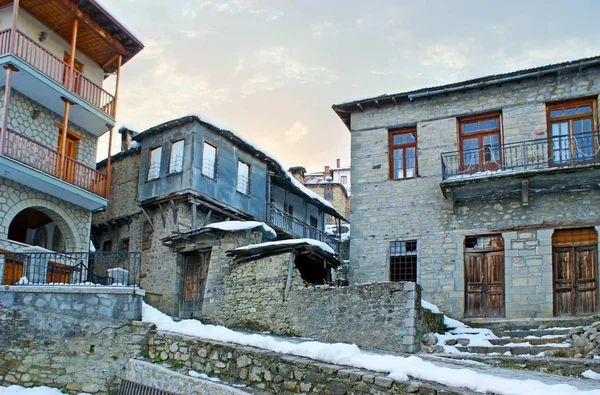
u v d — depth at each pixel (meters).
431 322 16.06
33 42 19.23
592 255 17.28
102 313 15.09
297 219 29.27
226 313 18.16
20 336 14.97
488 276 18.30
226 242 19.77
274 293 17.17
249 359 12.83
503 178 17.59
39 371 14.70
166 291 21.84
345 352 12.33
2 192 18.92
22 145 18.97
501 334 16.02
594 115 18.31
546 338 14.48
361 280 19.72
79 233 21.53
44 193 20.41
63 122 20.69
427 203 19.53
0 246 18.52
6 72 18.84
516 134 18.92
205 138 23.73
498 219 18.48
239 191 25.25
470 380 10.46
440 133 19.92
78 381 14.55
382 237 19.84
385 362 11.67
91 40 22.20
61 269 18.17
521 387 10.10
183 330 14.88
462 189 18.48
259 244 18.19
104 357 14.71
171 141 23.88
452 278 18.56
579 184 17.70
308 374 11.84
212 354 13.51
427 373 10.96
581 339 13.45
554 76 18.83
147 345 14.74
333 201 41.72
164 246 22.59
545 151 18.41
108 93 22.56
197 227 23.31
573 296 17.19
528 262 17.80
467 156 19.45
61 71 20.53
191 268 21.80
